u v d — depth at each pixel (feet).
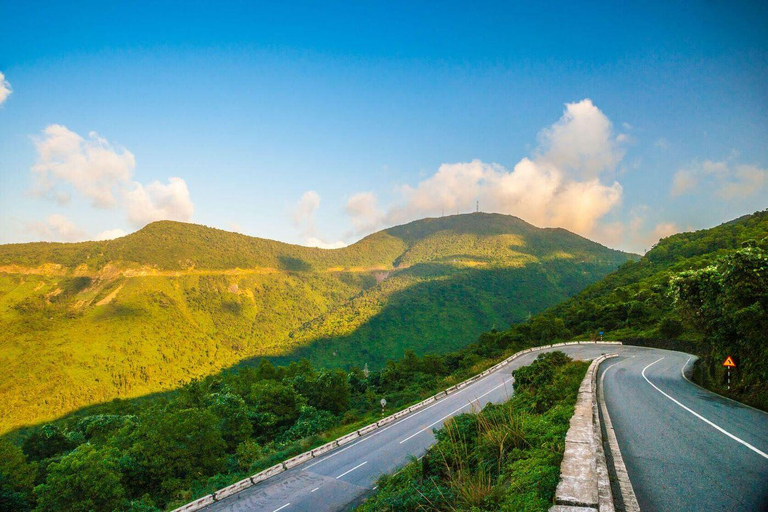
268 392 135.03
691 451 24.67
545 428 27.48
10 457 99.96
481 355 209.05
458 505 20.89
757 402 44.68
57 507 69.97
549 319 231.09
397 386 181.37
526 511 15.88
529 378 63.82
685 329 146.00
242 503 53.11
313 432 110.22
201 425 89.30
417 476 33.30
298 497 52.70
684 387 59.82
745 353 57.88
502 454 25.32
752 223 345.92
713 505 16.89
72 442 140.87
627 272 385.50
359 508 36.81
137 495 81.92
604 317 216.54
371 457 65.98
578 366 64.39
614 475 20.38
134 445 87.10
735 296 59.26
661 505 16.97
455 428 34.12
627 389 54.80
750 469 21.31
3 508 92.22
